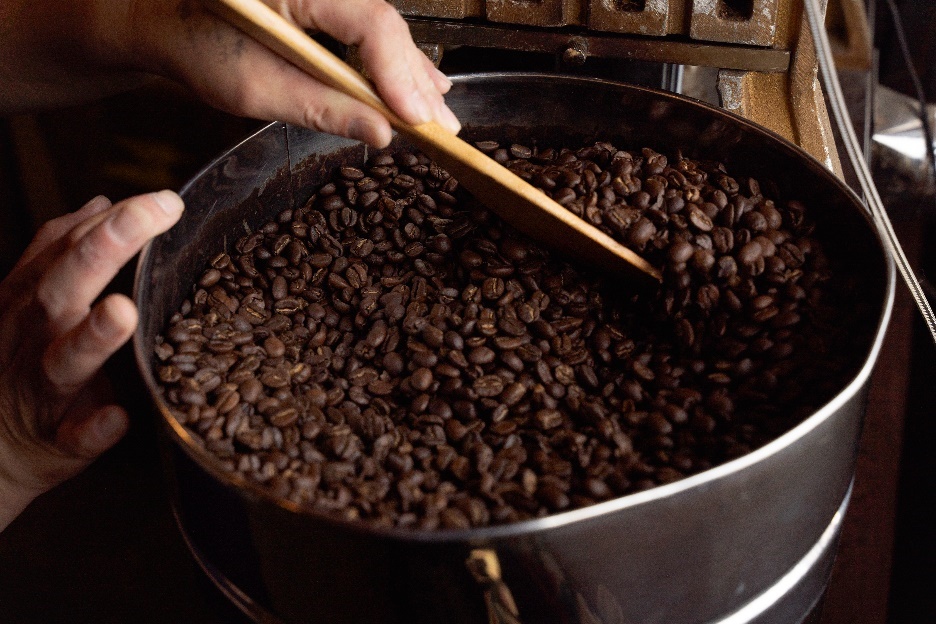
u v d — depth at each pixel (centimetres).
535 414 60
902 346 84
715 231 65
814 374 59
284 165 69
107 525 73
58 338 56
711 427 58
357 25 58
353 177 71
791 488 51
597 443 58
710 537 50
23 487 65
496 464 56
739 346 62
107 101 108
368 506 53
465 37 73
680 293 64
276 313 67
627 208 66
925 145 92
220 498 50
